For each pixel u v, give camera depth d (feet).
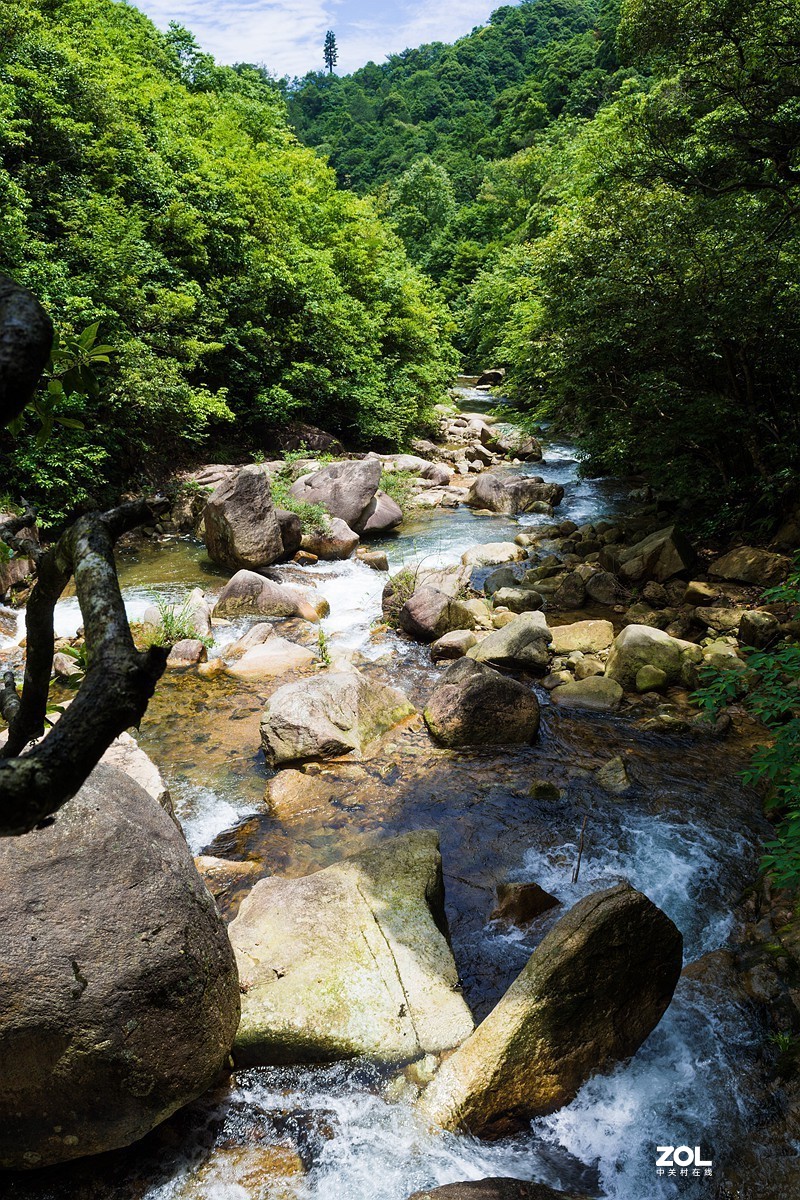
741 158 44.83
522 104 235.61
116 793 12.60
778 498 39.78
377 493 51.65
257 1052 13.89
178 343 59.21
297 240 81.76
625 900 14.17
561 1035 13.61
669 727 25.86
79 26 80.23
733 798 22.17
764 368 40.55
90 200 59.26
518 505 56.59
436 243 180.55
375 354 86.58
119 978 11.16
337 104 391.65
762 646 30.07
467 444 86.53
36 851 11.34
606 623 33.12
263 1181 12.12
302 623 36.47
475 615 35.37
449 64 355.97
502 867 19.83
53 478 46.85
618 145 51.01
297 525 44.62
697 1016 14.94
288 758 24.56
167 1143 12.62
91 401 51.29
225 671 31.24
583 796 22.52
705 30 42.16
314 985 14.83
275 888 17.34
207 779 23.98
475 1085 13.11
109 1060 11.10
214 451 65.72
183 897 12.05
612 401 48.14
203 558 46.06
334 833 21.21
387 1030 14.30
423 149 294.87
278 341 74.49
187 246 67.72
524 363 56.18
